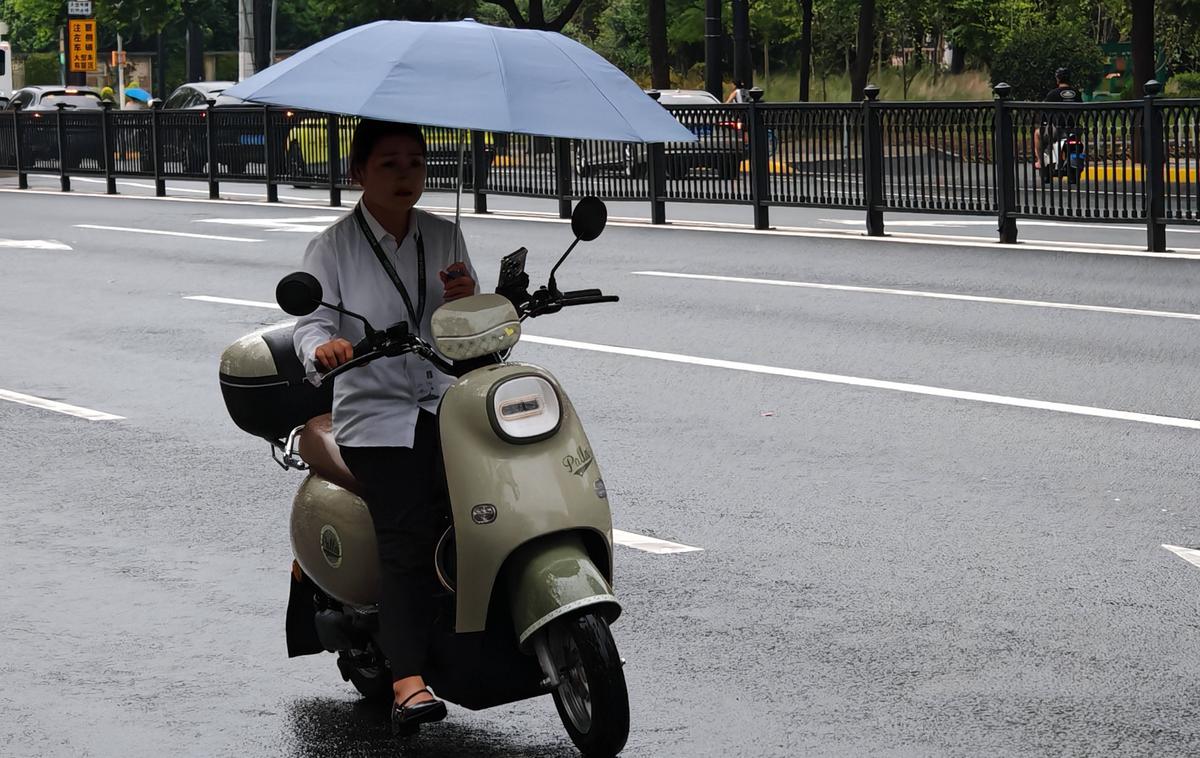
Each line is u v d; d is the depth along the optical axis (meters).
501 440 4.79
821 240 20.23
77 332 13.96
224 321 14.51
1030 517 7.89
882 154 20.55
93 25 60.03
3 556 7.52
